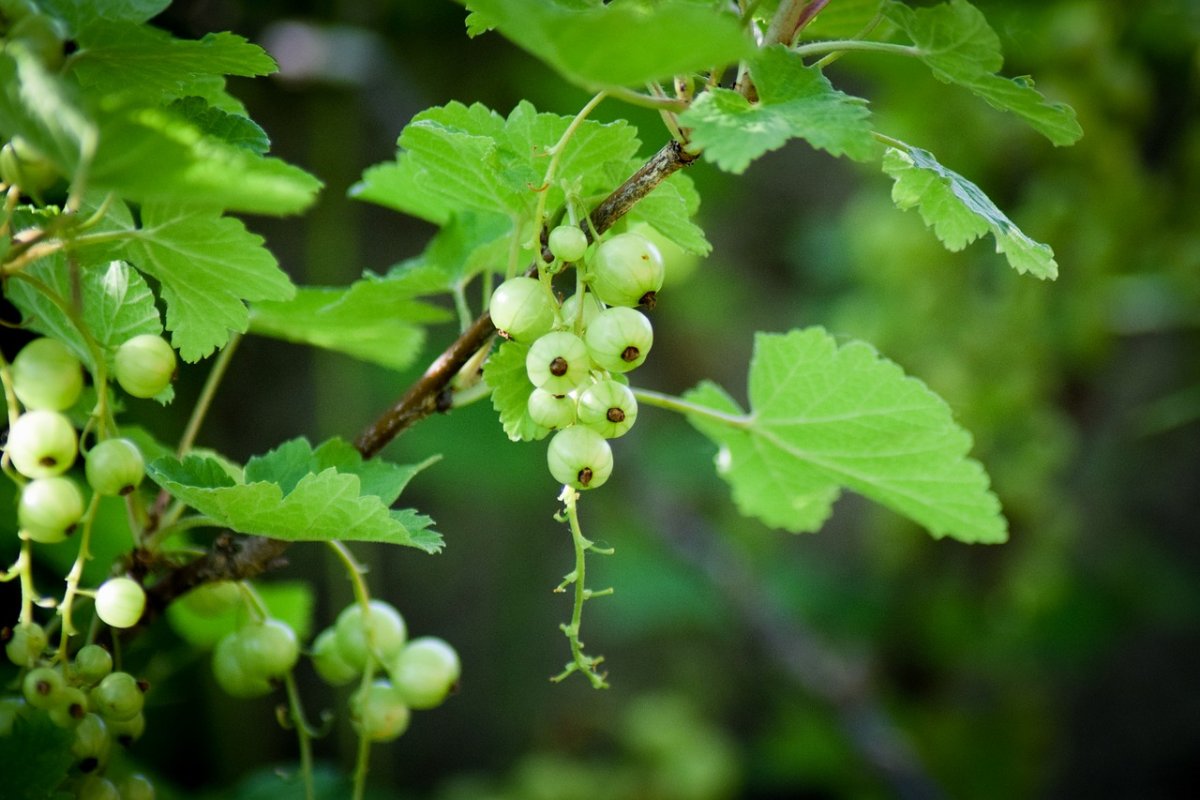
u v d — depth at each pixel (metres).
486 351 0.36
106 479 0.33
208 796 0.43
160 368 0.34
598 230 0.34
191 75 0.34
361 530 0.34
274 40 0.60
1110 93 0.59
